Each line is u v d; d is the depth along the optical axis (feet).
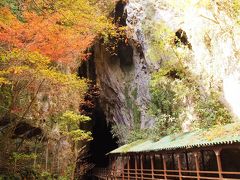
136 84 102.17
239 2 61.26
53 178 81.20
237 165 55.98
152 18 90.89
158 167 80.02
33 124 80.28
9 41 53.72
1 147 68.59
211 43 68.90
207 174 63.36
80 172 108.99
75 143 88.38
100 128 142.00
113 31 88.28
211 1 69.41
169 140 62.18
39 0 57.82
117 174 91.81
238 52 59.98
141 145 73.56
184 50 77.15
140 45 97.45
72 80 74.49
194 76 71.97
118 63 110.11
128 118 105.60
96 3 101.40
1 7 65.72
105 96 118.01
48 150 85.56
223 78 63.31
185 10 80.53
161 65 85.46
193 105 69.87
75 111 92.48
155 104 85.10
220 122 59.26
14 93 67.62
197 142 48.34
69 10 62.49
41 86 70.23
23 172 74.49
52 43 59.36
